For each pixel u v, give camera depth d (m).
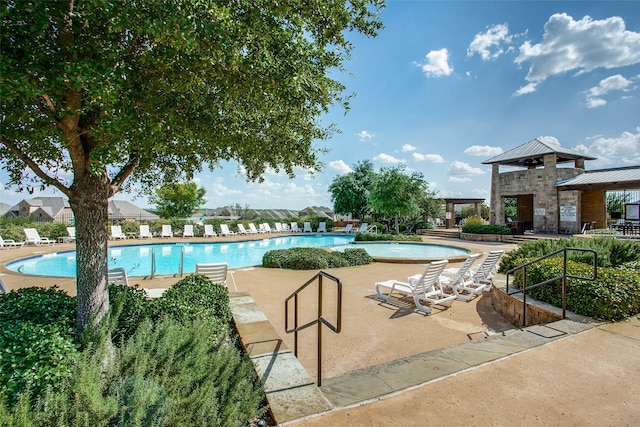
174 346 2.51
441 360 3.54
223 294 4.88
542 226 20.55
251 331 4.39
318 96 3.19
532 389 2.92
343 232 28.19
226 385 2.40
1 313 3.23
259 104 3.06
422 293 6.44
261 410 2.43
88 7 2.05
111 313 3.04
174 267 14.25
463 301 6.89
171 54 2.36
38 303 3.50
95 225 3.22
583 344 3.86
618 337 4.04
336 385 3.06
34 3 1.95
